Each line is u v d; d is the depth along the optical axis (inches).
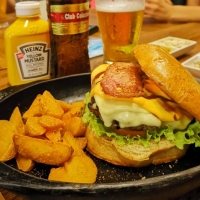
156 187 6.9
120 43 14.4
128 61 14.8
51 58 14.1
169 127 9.5
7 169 7.6
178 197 7.9
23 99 12.1
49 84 12.9
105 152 9.8
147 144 9.3
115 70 9.8
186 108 8.8
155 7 25.5
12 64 13.4
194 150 10.2
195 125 9.7
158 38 20.6
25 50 13.3
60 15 13.0
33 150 8.8
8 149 9.3
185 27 23.8
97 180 9.1
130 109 9.3
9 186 7.1
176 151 9.6
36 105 11.2
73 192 6.9
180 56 17.8
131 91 9.2
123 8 13.5
